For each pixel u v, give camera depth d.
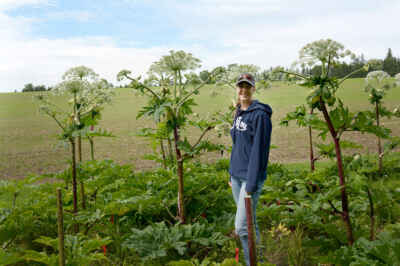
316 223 3.14
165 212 4.45
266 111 2.97
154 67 3.62
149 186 4.62
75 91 3.84
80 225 4.12
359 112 2.80
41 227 3.89
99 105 4.30
